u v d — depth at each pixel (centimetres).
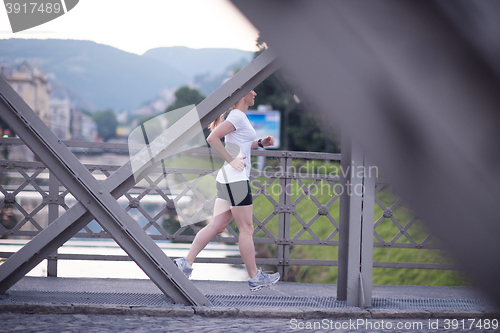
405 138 466
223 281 602
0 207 609
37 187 618
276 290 555
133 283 557
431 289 585
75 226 423
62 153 406
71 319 389
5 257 619
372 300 491
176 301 431
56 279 573
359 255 459
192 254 489
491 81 462
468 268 541
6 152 610
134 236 415
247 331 380
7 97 399
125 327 375
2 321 374
